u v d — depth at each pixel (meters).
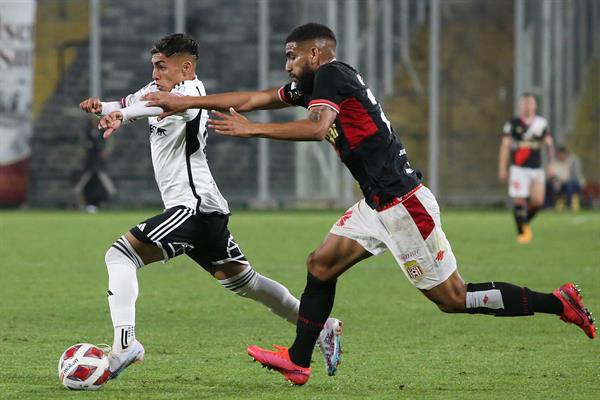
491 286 22.64
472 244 61.72
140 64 103.06
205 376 23.62
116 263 22.55
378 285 42.28
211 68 103.56
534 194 64.06
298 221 83.62
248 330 30.66
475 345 28.14
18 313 33.75
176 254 23.17
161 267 49.41
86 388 21.81
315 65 21.86
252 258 52.47
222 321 32.41
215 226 23.34
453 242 63.25
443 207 106.19
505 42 104.94
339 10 102.94
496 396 21.39
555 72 105.81
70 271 46.50
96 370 21.80
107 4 102.38
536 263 50.12
